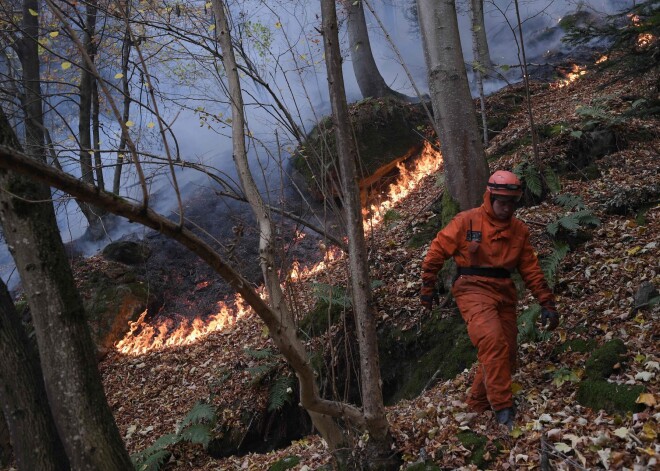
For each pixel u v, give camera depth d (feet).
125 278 34.60
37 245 13.41
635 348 15.34
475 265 14.84
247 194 13.92
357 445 14.70
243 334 29.27
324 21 13.21
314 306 26.02
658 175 24.98
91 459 13.24
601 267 20.12
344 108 13.39
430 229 27.78
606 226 22.66
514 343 15.07
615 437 12.33
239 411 23.24
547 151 29.14
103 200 8.70
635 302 17.19
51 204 13.87
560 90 45.06
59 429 13.39
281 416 22.94
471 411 15.34
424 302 15.52
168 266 37.68
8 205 13.29
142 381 28.14
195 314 34.50
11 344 14.66
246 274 36.40
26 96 33.83
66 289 13.60
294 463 18.01
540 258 21.79
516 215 25.31
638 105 24.95
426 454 14.19
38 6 35.70
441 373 19.86
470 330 14.40
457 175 23.39
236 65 15.02
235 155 14.20
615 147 29.48
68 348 13.39
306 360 12.60
